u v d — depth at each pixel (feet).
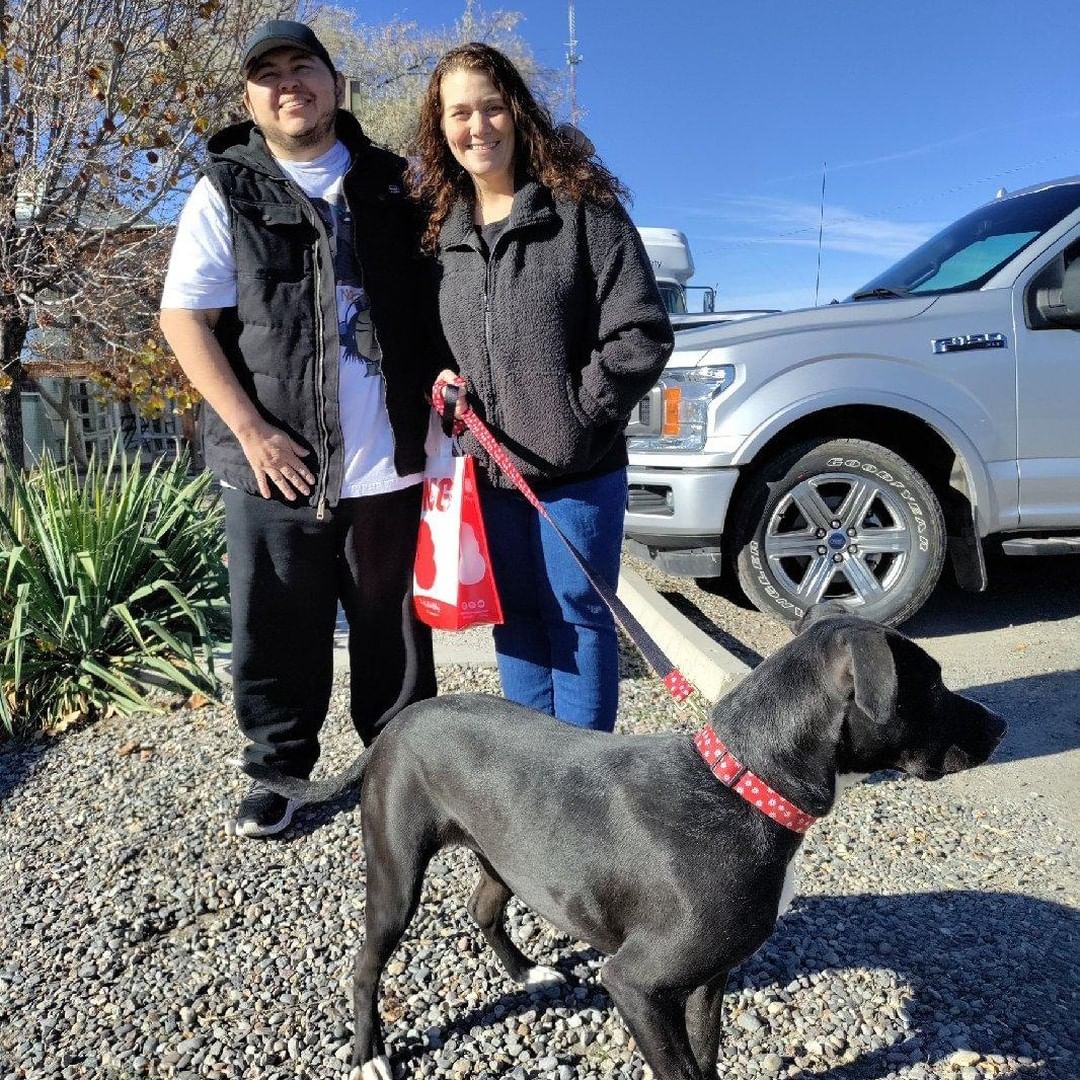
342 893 9.49
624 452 9.78
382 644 10.75
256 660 10.28
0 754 12.84
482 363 9.09
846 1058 7.41
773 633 16.58
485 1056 7.53
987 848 10.28
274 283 9.22
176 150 20.51
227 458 9.74
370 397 9.71
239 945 8.77
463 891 9.52
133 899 9.45
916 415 15.39
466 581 9.38
